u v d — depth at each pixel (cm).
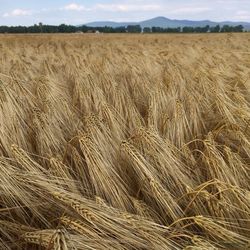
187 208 312
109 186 327
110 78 690
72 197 279
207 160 358
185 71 827
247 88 690
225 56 1346
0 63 1040
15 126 421
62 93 616
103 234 262
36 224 308
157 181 330
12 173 311
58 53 1642
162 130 463
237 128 440
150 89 629
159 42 2931
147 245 262
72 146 385
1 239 282
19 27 7219
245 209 313
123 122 484
